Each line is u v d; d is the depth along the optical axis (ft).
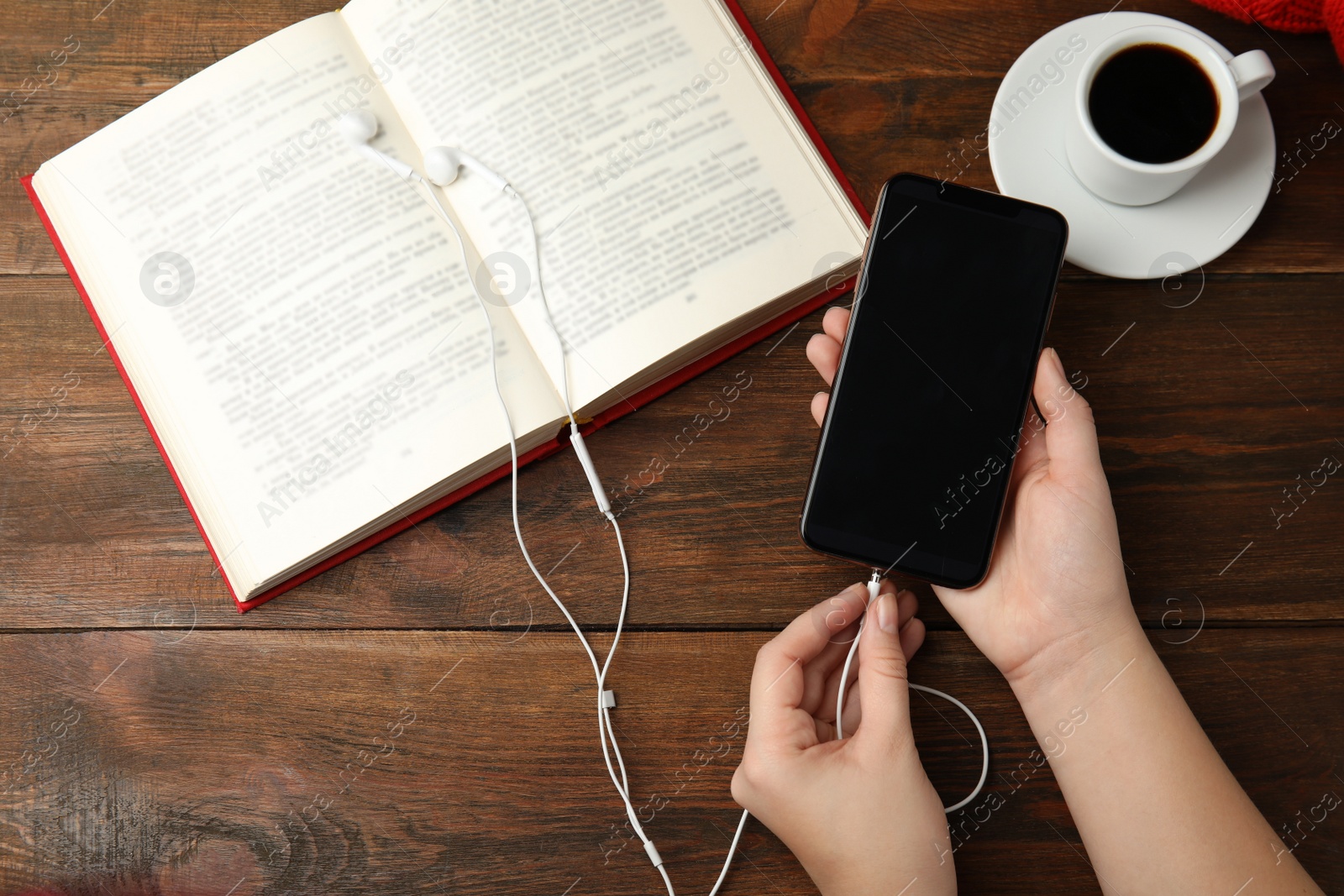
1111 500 2.02
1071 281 2.15
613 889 2.02
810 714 1.99
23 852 2.02
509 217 2.02
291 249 2.03
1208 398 2.13
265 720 2.06
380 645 2.08
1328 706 2.03
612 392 2.01
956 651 2.07
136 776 2.04
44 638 2.08
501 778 2.04
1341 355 2.12
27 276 2.16
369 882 2.02
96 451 2.12
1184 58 1.91
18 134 2.20
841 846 1.76
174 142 2.06
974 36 2.22
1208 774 1.76
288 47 2.08
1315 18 2.09
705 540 2.11
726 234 2.02
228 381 2.01
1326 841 1.98
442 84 2.07
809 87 2.22
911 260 1.91
